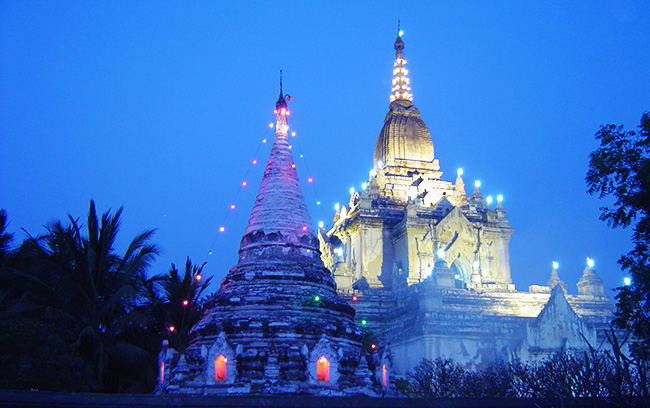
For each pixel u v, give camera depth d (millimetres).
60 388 37906
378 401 27516
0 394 23891
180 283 60500
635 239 36281
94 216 55406
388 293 81000
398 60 111250
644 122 35312
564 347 65375
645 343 30703
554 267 88438
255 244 42000
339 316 41250
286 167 44812
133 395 25719
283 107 47219
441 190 100438
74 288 52469
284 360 36594
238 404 25953
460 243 92688
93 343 52781
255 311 38969
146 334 61125
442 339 65625
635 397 24812
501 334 67062
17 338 37906
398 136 104500
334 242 103625
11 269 51125
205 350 37438
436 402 27922
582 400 27234
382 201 97188
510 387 49656
